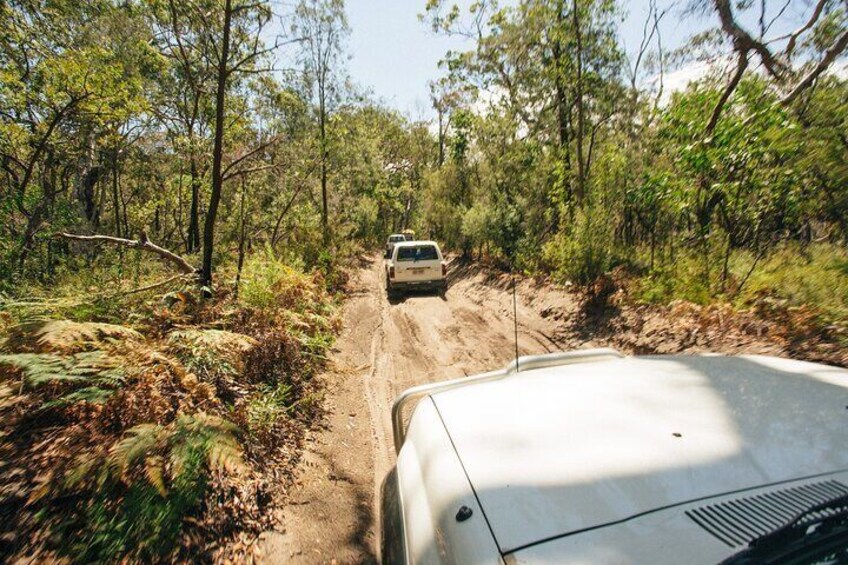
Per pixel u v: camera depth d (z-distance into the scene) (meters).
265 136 14.32
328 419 4.96
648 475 1.31
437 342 8.12
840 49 8.02
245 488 3.32
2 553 2.47
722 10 8.70
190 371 4.44
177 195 24.34
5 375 3.87
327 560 2.85
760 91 8.16
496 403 1.86
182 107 18.42
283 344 6.02
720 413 1.58
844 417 1.50
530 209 16.86
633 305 7.71
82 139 15.07
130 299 6.90
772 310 5.78
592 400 1.75
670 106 8.44
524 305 10.20
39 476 2.94
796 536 1.03
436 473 1.57
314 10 18.73
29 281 8.37
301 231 16.44
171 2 9.68
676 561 1.04
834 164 7.83
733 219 7.95
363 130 26.61
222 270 9.27
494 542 1.19
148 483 2.92
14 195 10.25
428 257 13.33
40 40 12.23
